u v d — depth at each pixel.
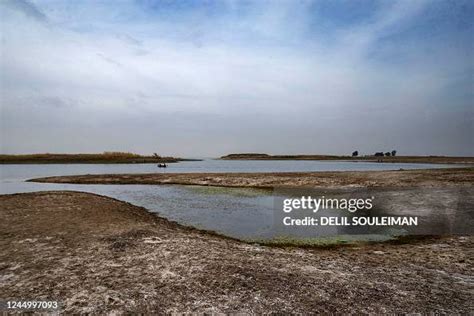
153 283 6.83
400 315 5.54
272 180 29.45
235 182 29.67
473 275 7.55
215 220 14.92
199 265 7.95
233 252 9.31
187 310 5.67
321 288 6.64
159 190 26.77
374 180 26.19
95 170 64.94
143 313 5.57
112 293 6.35
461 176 27.89
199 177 34.84
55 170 65.62
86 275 7.31
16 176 47.09
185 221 14.77
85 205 17.31
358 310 5.71
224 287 6.63
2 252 9.04
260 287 6.64
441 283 7.02
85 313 5.57
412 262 8.60
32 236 10.77
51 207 16.52
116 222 13.24
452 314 5.58
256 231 12.88
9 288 6.62
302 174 34.47
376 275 7.50
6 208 16.22
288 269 7.80
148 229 12.01
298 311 5.65
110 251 9.12
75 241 10.15
